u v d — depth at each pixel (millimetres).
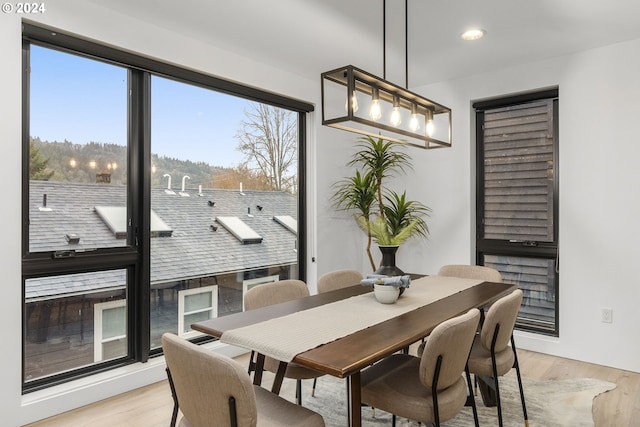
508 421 2393
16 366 2283
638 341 3145
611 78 3248
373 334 1713
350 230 4598
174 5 2592
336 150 4422
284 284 2561
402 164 4453
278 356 1520
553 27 2920
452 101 4102
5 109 2236
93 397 2619
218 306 3492
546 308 3736
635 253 3156
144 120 2957
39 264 2479
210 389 1315
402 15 2725
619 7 2613
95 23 2570
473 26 2902
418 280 2965
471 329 1712
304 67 3744
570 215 3439
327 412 2553
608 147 3264
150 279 3029
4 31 2230
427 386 1638
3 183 2229
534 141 3771
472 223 4035
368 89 2098
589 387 2850
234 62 3395
